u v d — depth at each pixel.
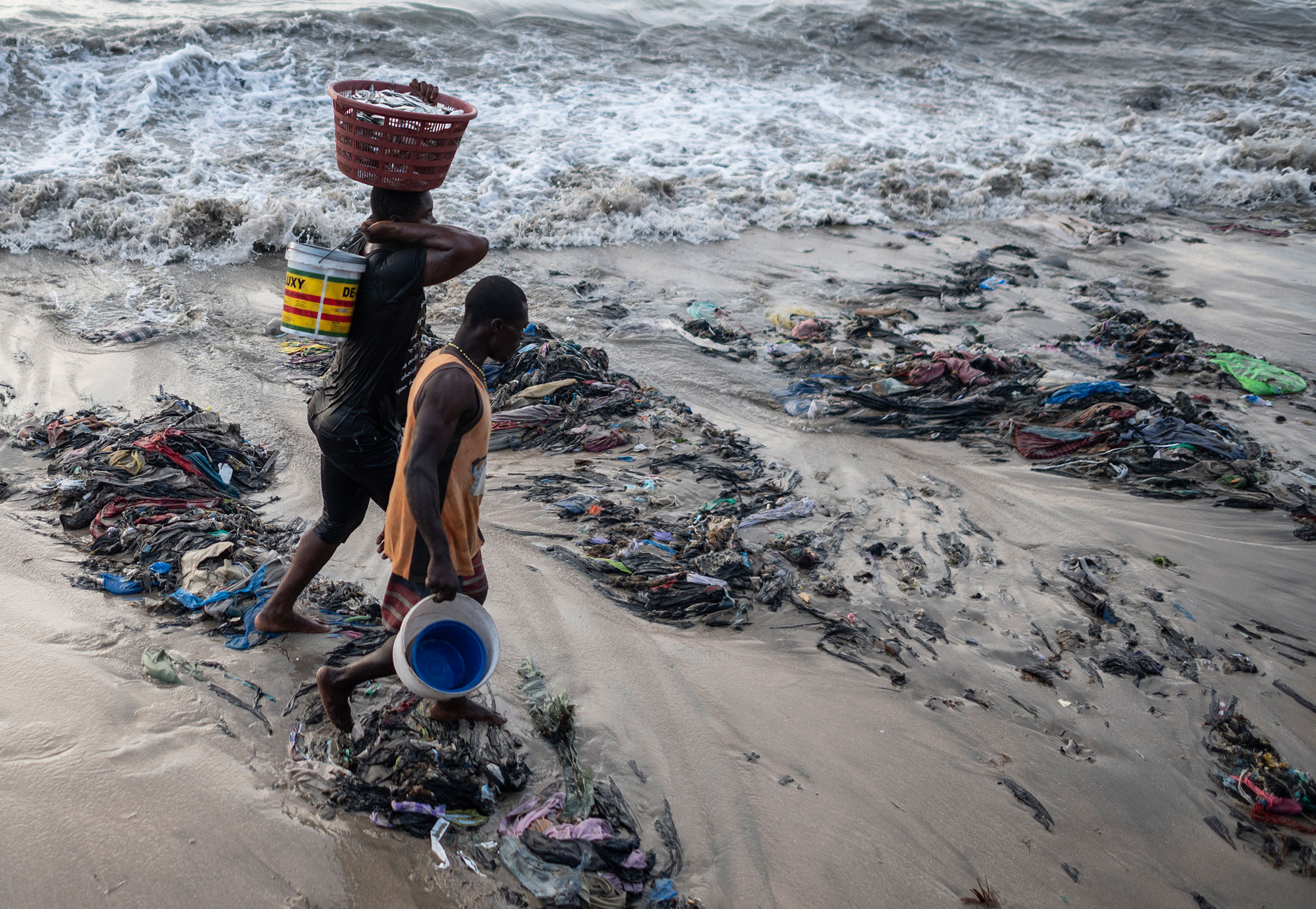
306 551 3.46
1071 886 3.01
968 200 11.91
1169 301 9.27
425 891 2.68
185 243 8.39
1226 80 17.89
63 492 4.54
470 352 2.83
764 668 3.92
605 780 3.17
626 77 15.19
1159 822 3.32
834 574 4.66
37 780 2.82
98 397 5.82
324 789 2.96
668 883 2.81
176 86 11.88
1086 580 4.77
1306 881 3.15
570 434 5.89
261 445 5.44
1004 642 4.25
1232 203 12.70
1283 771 3.56
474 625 2.98
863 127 14.42
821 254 10.12
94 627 3.60
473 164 11.20
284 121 11.66
